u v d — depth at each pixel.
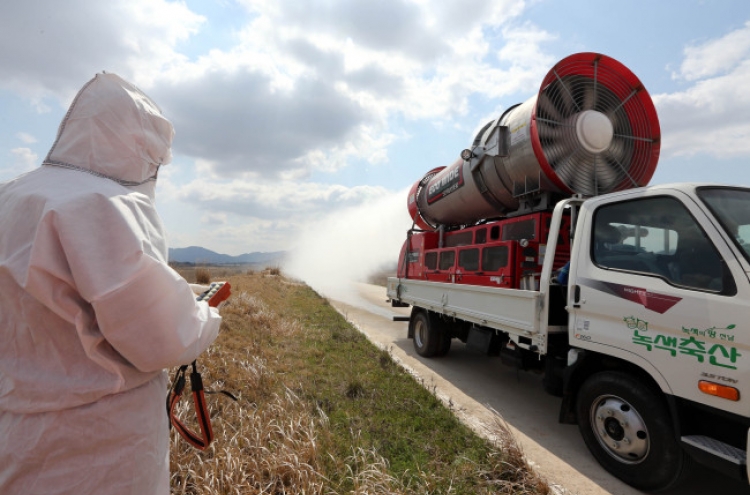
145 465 1.31
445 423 3.96
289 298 13.60
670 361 2.82
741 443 2.56
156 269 1.18
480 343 5.23
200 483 2.55
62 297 1.12
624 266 3.31
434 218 7.43
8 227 1.20
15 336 1.20
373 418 4.01
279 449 2.99
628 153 4.77
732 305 2.54
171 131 1.60
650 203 3.27
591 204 3.79
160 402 1.42
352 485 2.88
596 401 3.40
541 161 4.41
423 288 6.86
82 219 1.13
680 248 2.97
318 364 5.75
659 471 2.90
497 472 3.08
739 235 2.84
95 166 1.34
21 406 1.18
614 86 4.78
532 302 4.00
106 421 1.22
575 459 3.52
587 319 3.50
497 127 5.09
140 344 1.17
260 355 5.66
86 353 1.18
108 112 1.36
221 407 3.73
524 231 4.89
